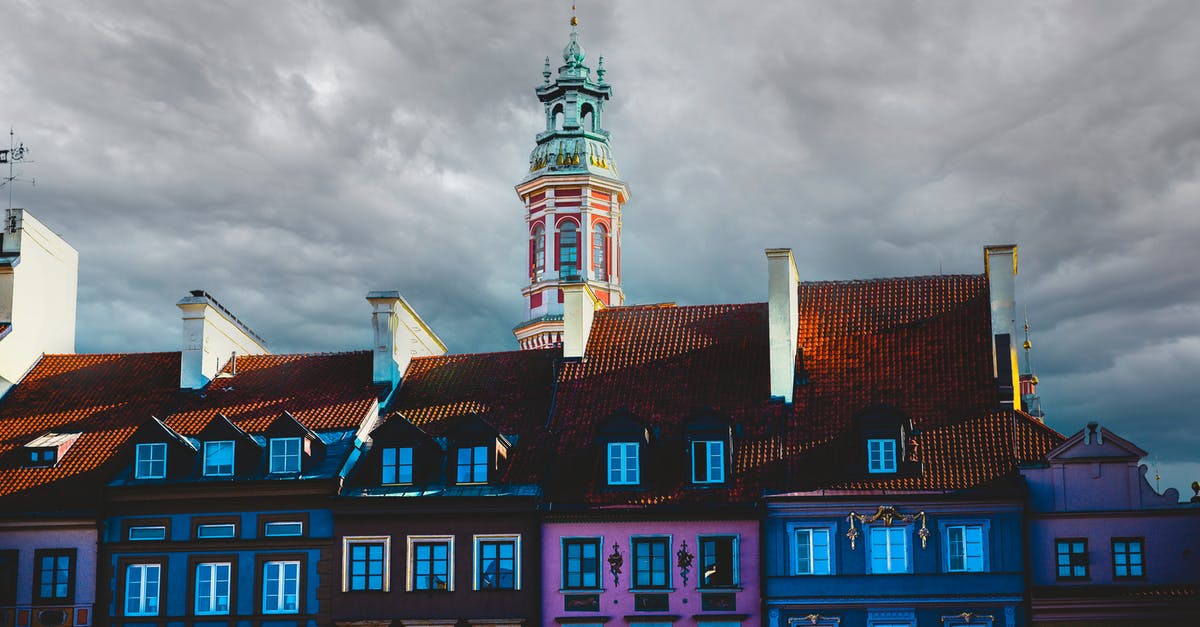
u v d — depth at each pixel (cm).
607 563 6119
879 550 5994
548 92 11025
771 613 5984
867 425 6119
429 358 7094
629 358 6769
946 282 6869
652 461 6253
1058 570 5922
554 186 10700
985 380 6347
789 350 6475
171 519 6388
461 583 6162
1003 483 5953
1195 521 5894
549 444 6412
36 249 7362
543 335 10519
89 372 7200
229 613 6272
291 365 7125
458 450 6309
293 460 6419
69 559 6388
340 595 6209
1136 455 5953
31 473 6575
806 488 6059
